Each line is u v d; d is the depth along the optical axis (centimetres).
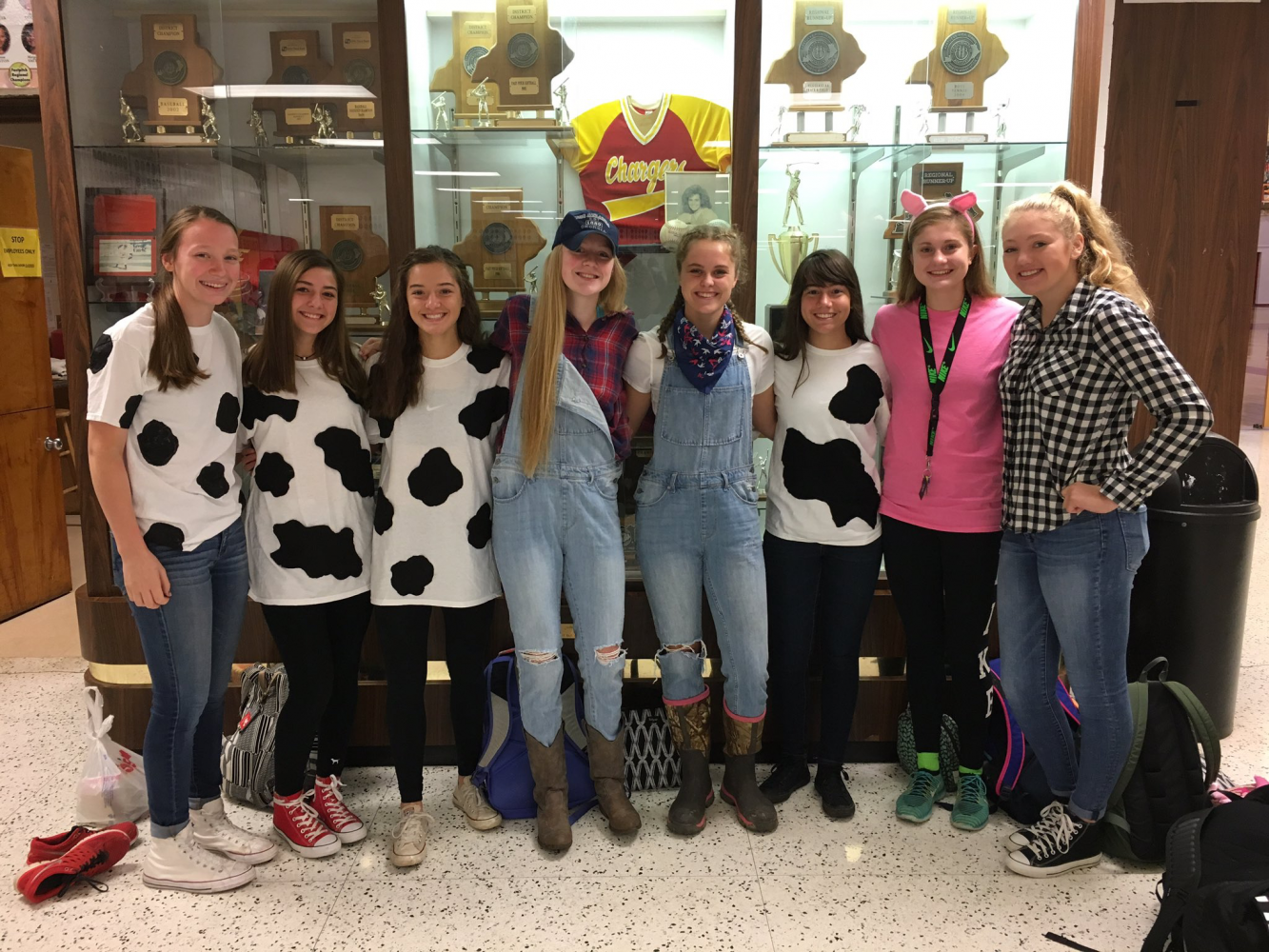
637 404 195
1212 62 258
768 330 247
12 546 359
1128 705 178
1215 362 275
